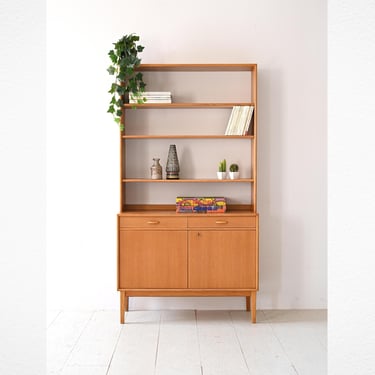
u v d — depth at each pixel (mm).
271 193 4121
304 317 3912
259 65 4074
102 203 4102
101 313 4035
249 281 3717
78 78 4059
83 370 2838
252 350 3170
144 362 2965
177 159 3953
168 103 3803
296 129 4098
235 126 3859
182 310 4121
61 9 4043
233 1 4055
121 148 3828
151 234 3701
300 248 4137
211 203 3812
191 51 4062
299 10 4055
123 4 4043
